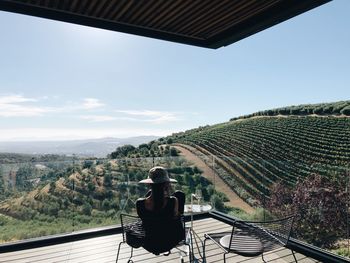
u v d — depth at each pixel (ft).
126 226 9.43
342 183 13.00
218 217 16.84
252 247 8.39
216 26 12.00
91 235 14.33
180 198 8.78
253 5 10.15
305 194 14.26
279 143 112.16
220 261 11.03
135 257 11.58
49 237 13.57
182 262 10.32
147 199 8.31
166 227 8.24
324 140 105.70
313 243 13.30
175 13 10.71
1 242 13.01
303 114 141.18
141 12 10.55
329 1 8.91
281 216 15.38
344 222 12.59
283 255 11.64
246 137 129.18
